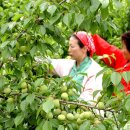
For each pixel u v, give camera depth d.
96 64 4.89
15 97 3.58
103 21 3.53
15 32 3.73
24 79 3.72
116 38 6.94
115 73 2.92
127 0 3.50
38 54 4.03
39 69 4.07
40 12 3.51
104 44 5.54
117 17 6.98
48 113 3.21
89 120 3.08
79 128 3.04
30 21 3.56
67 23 3.30
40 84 3.48
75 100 3.50
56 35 3.70
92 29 3.56
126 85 3.68
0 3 6.46
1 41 3.84
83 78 4.67
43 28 3.52
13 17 3.89
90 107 3.26
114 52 5.47
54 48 4.00
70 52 4.89
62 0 3.61
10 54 3.56
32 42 3.71
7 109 3.46
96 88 4.60
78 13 3.36
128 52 5.07
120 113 3.10
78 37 4.81
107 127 3.11
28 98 3.28
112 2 3.22
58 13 3.40
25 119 3.57
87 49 4.86
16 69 3.86
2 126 3.59
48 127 3.13
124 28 7.31
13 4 5.48
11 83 3.82
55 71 4.99
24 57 3.72
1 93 3.64
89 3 3.27
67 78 3.47
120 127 3.11
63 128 3.08
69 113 3.25
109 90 3.11
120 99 3.16
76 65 4.91
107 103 3.17
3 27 3.55
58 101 3.27
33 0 3.60
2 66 3.96
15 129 3.54
